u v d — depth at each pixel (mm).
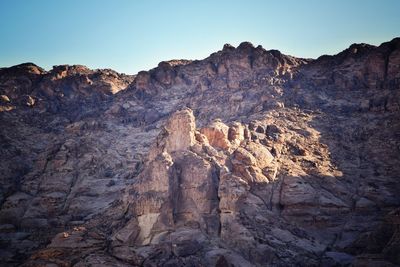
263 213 102625
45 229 120750
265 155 114062
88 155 142875
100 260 95625
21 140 155125
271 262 92875
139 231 99750
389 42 150250
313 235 102000
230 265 92312
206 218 101188
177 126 111562
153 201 100875
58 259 97500
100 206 125812
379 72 146750
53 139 157125
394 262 84125
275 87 147750
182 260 93688
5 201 131500
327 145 127000
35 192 134250
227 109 147625
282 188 108125
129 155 145375
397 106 137125
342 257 94812
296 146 122250
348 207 107750
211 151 109688
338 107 142250
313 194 107562
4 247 113562
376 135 131125
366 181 116312
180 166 106625
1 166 142875
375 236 92562
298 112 139125
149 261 93812
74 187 134125
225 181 103500
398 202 109688
